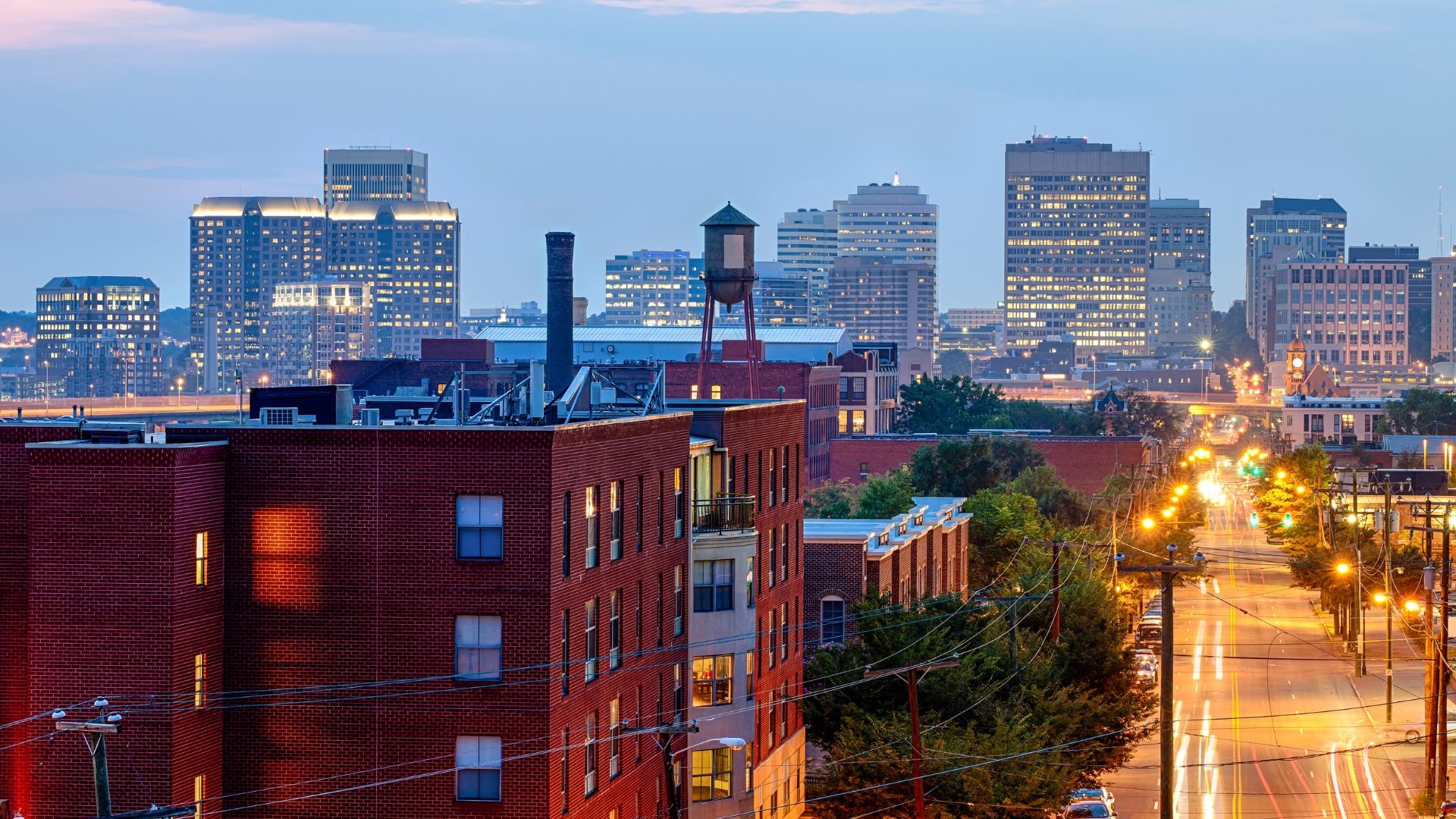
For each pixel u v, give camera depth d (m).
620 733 89.44
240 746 80.94
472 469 79.25
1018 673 123.94
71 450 76.94
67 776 76.88
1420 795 129.00
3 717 82.81
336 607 80.44
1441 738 123.81
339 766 80.38
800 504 127.44
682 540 102.12
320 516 80.50
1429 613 130.75
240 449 81.06
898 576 155.62
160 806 76.44
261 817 80.81
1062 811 114.25
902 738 105.81
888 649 121.12
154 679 76.62
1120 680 141.75
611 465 88.19
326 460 80.38
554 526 79.50
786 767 120.94
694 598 105.62
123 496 76.88
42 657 77.31
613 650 89.88
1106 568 185.25
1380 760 148.25
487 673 79.62
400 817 79.88
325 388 97.69
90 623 77.06
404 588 79.94
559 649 80.44
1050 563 161.25
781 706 120.06
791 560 124.31
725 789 106.06
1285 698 177.62
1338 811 129.25
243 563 81.00
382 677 80.12
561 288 192.50
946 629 125.50
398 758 79.94
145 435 84.19
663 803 98.19
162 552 76.75
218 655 80.69
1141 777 143.00
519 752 79.12
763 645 115.25
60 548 77.19
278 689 80.69
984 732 114.06
